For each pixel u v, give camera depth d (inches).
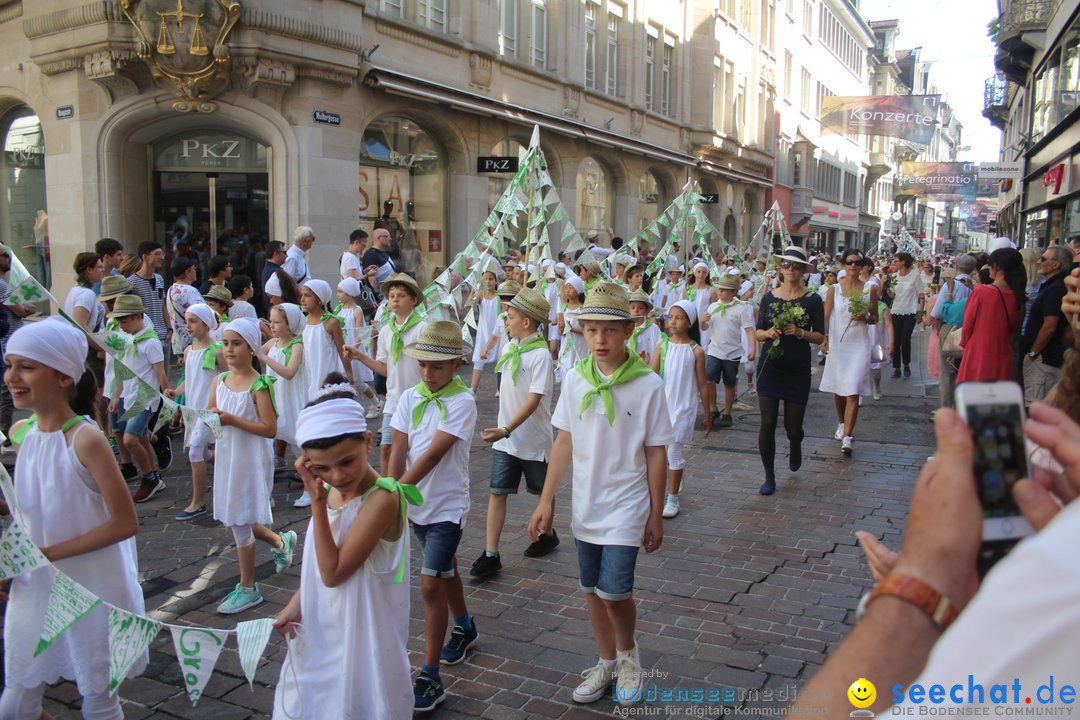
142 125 549.3
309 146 553.3
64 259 566.3
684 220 517.7
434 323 163.0
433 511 155.4
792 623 182.1
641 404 144.9
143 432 266.2
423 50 650.8
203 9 501.4
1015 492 44.8
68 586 113.3
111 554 128.5
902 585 43.8
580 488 148.9
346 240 585.3
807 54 1875.0
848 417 336.8
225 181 578.9
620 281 463.5
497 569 211.6
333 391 117.8
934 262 1376.7
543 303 211.5
